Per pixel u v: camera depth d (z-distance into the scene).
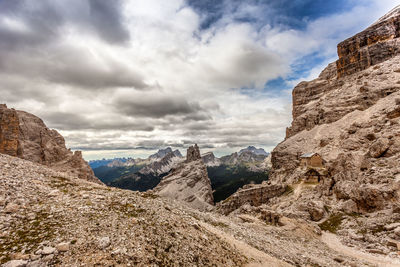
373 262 32.84
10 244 12.68
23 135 128.62
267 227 47.50
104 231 15.78
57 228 14.94
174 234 19.30
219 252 20.66
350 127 112.25
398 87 126.31
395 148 68.94
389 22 173.88
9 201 17.06
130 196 24.61
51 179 25.03
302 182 102.75
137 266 13.52
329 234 50.22
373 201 53.34
